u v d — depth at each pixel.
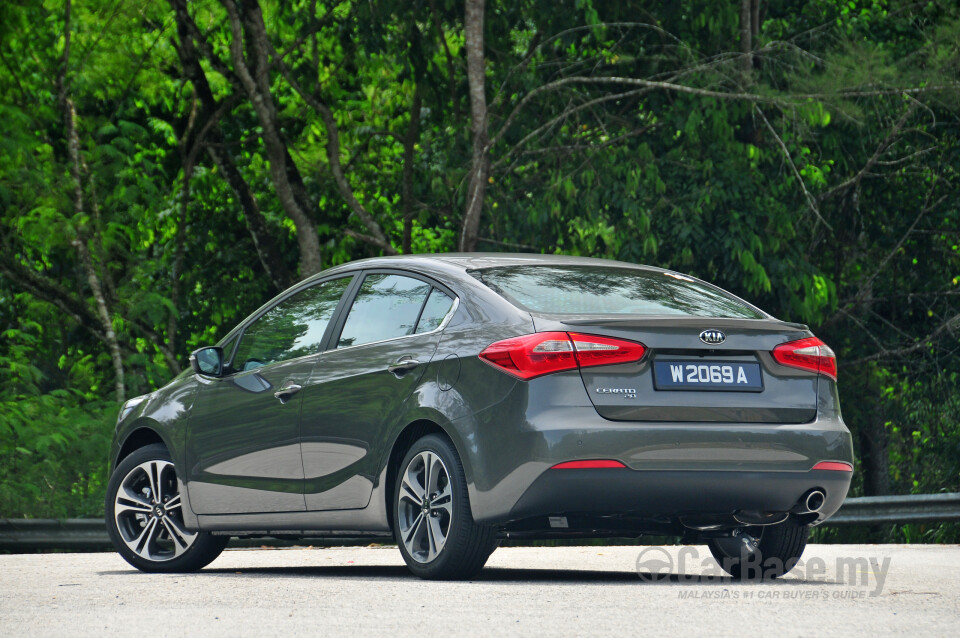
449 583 20.95
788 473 20.59
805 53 55.22
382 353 22.53
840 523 39.44
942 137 63.47
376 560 31.55
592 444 19.50
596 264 23.81
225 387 25.45
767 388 20.84
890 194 65.38
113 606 18.72
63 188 58.66
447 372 21.05
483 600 18.64
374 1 58.44
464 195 57.34
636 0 59.56
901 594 20.34
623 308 21.50
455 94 60.72
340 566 28.17
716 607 17.91
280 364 24.64
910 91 53.50
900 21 64.19
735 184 57.28
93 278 59.38
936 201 64.50
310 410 23.44
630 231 58.16
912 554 32.03
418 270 23.08
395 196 68.50
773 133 54.31
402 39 60.22
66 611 18.14
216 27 63.62
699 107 55.84
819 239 62.09
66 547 42.31
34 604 19.20
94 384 59.66
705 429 20.08
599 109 59.06
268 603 18.72
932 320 67.25
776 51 56.94
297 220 60.16
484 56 60.16
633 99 60.44
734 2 59.31
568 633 15.11
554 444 19.47
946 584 22.48
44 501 47.91
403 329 22.56
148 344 61.97
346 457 22.69
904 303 67.38
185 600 19.39
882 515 39.16
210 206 70.44
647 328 20.19
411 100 63.97
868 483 69.25
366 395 22.44
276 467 24.05
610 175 56.44
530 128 59.06
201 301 71.12
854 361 64.56
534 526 20.55
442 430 21.36
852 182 59.88
